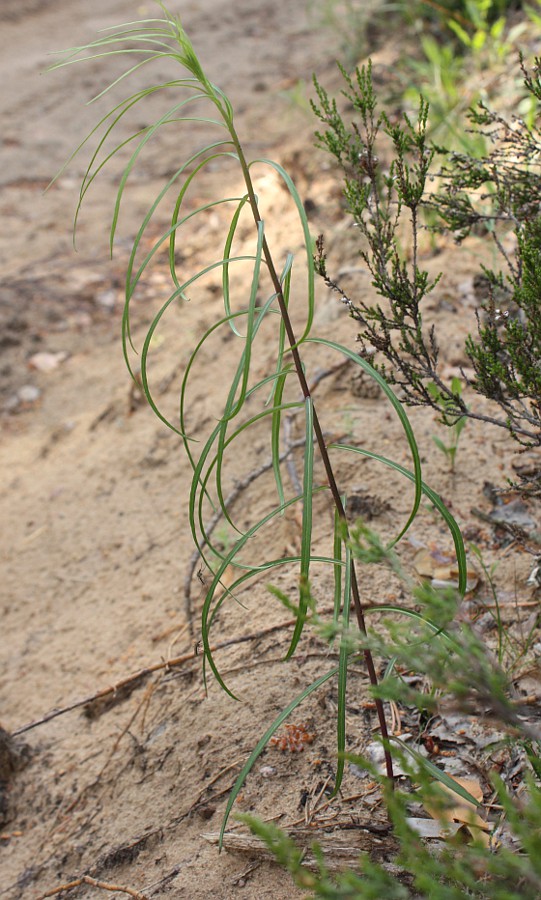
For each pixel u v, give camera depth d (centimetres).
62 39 967
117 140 703
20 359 457
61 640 286
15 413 424
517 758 182
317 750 201
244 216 503
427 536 248
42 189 639
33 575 319
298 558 161
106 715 246
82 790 226
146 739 229
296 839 181
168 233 150
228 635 243
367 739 200
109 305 494
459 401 191
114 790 221
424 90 463
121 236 564
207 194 580
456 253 349
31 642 291
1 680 281
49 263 541
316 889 115
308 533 145
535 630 215
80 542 324
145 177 634
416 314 190
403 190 192
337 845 177
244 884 179
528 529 241
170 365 401
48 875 208
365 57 626
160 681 244
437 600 125
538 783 168
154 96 779
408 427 145
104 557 314
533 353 186
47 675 274
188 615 267
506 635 209
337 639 224
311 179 481
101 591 300
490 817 175
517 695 195
